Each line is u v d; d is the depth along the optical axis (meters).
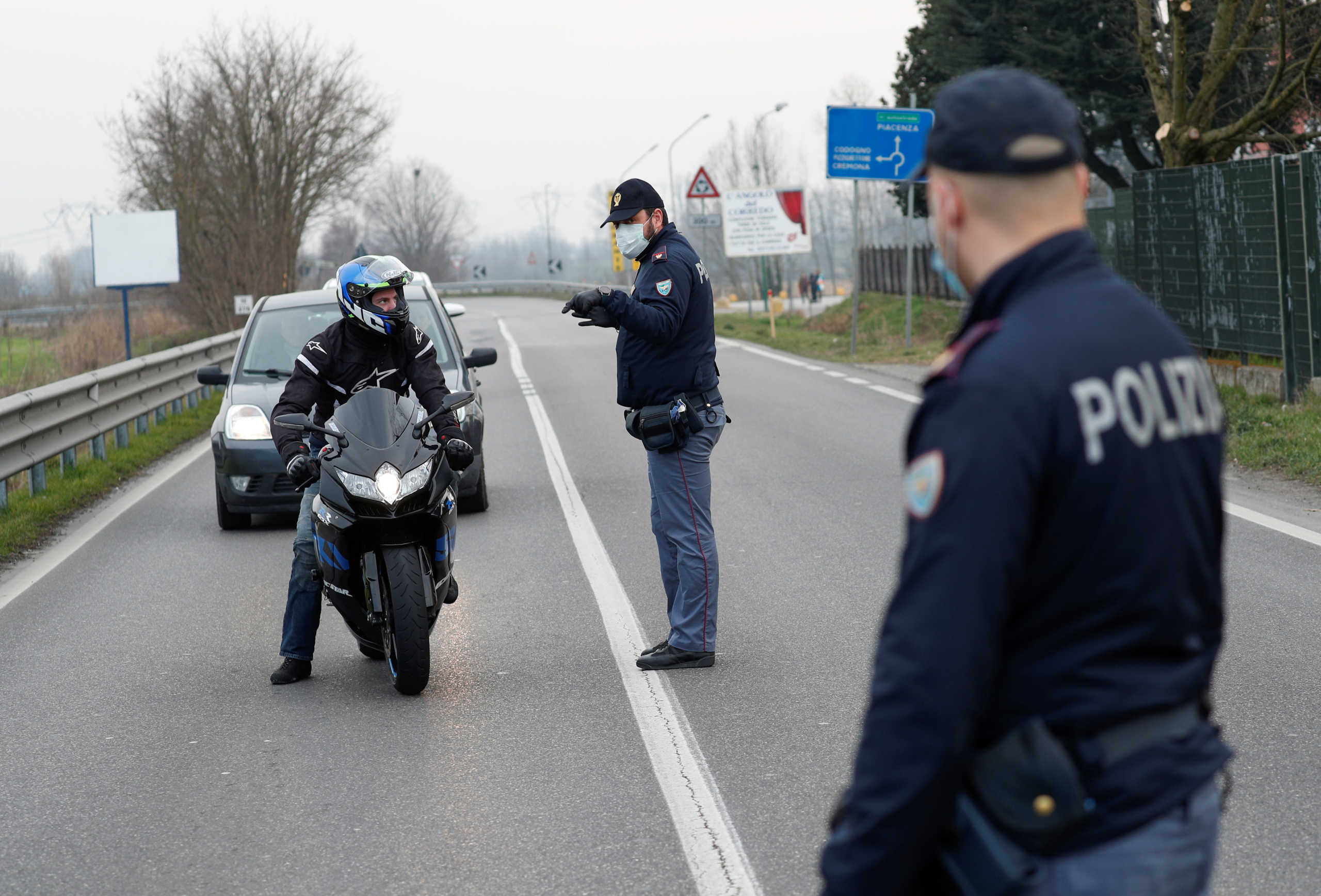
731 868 5.35
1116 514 2.30
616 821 5.88
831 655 8.34
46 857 5.74
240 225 48.56
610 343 39.66
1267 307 17.42
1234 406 16.95
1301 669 7.53
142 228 28.97
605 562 11.34
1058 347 2.33
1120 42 36.34
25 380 25.84
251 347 14.68
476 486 13.60
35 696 8.18
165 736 7.33
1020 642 2.37
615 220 7.79
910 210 31.62
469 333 47.94
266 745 7.12
